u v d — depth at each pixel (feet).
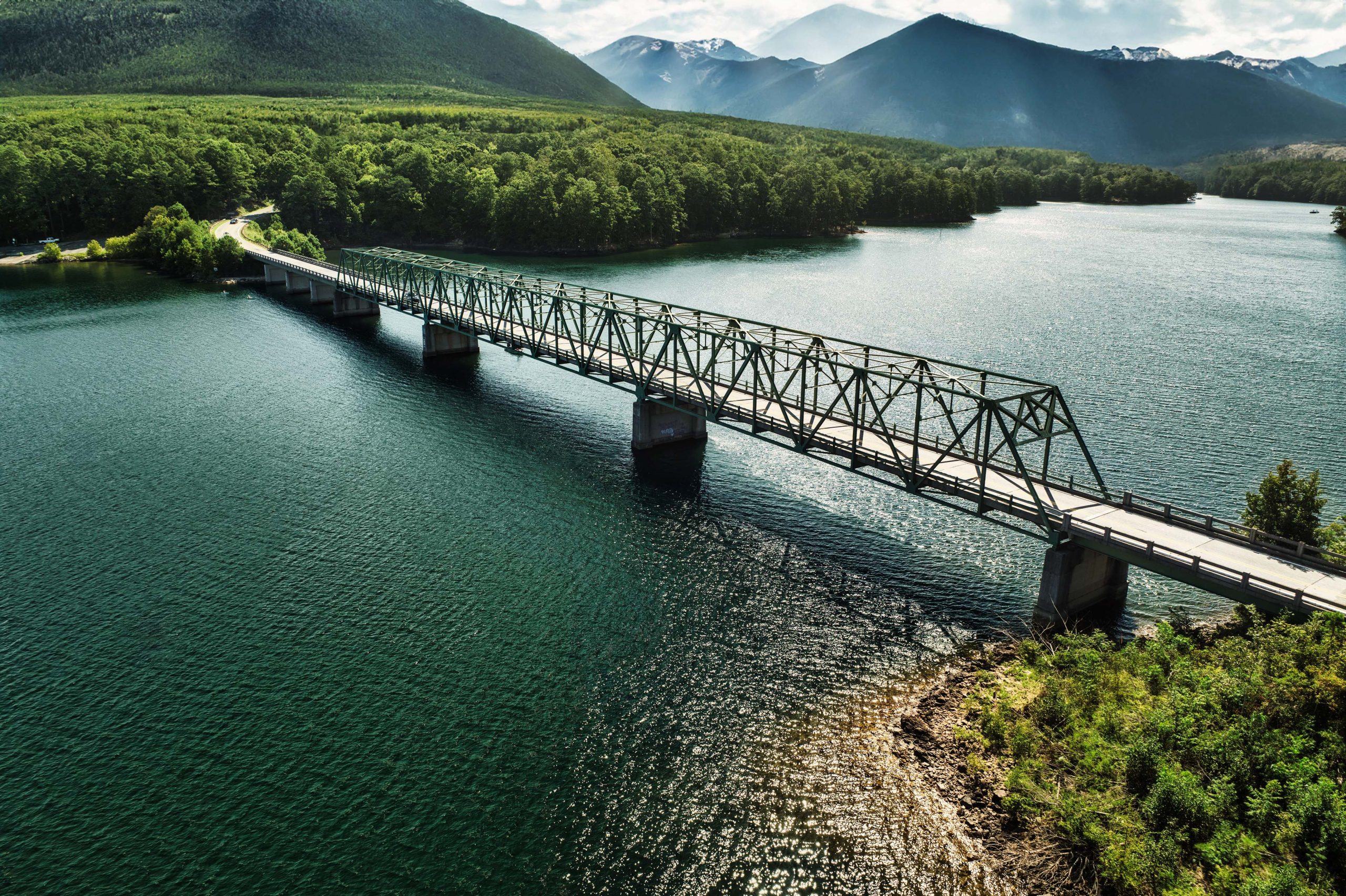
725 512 207.72
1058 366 326.24
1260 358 334.85
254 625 163.02
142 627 162.81
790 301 449.06
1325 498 206.08
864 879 108.68
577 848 114.42
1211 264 574.97
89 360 341.82
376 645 156.66
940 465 186.19
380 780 125.59
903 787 122.11
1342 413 271.49
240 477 229.86
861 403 190.80
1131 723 121.19
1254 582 136.15
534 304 302.04
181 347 363.35
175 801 122.31
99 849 114.73
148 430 265.34
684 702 140.67
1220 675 127.13
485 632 159.84
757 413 210.59
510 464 239.30
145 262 570.46
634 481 226.79
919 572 179.01
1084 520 153.38
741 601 168.76
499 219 646.33
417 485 224.94
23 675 149.38
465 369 336.70
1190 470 228.02
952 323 396.37
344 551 190.08
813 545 191.01
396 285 386.93
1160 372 317.83
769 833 115.75
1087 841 108.78
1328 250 645.10
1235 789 107.55
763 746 130.82
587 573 180.04
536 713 138.82
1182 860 103.04
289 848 114.73
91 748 132.36
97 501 215.72
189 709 140.56
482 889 108.88
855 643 154.81
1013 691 139.03
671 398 244.42
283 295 481.46
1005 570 179.52
